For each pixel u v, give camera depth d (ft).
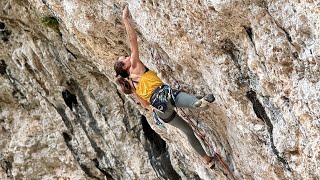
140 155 37.37
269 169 20.93
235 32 18.95
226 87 20.38
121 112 37.40
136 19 22.26
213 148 25.61
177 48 21.45
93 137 39.04
